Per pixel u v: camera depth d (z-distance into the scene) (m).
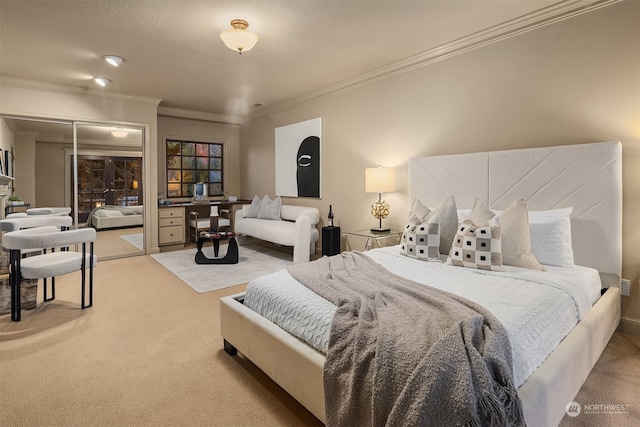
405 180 3.95
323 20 2.90
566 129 2.73
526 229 2.40
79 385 1.91
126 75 4.26
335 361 1.45
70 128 4.81
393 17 2.85
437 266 2.49
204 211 6.80
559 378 1.42
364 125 4.41
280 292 1.98
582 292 1.99
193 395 1.83
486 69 3.18
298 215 5.28
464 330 1.30
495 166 3.04
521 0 2.61
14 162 4.46
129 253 5.32
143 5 2.65
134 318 2.85
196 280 3.94
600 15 2.53
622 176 2.48
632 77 2.42
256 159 6.68
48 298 3.29
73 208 4.86
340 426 1.36
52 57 3.67
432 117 3.64
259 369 2.10
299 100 5.37
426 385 1.12
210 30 3.07
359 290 1.90
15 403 1.74
